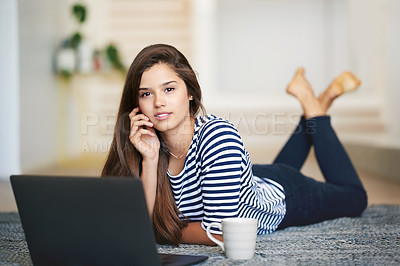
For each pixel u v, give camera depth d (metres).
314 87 7.28
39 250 1.44
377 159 4.69
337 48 7.21
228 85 7.40
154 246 1.29
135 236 1.30
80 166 5.50
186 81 1.69
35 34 5.04
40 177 1.38
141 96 1.66
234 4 7.35
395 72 5.47
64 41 5.96
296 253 1.63
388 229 2.02
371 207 2.60
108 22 7.45
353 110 6.84
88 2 7.36
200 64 7.39
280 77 7.35
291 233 1.96
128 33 7.48
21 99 4.56
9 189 3.76
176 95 1.65
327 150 2.33
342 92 2.42
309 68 7.30
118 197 1.29
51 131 5.57
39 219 1.41
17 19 4.49
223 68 7.39
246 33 7.36
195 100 1.74
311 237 1.87
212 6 7.38
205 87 7.38
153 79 1.63
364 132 6.79
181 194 1.75
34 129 4.95
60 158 5.90
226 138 1.63
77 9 6.18
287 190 2.01
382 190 3.57
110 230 1.32
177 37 7.46
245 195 1.71
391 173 4.31
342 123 6.90
